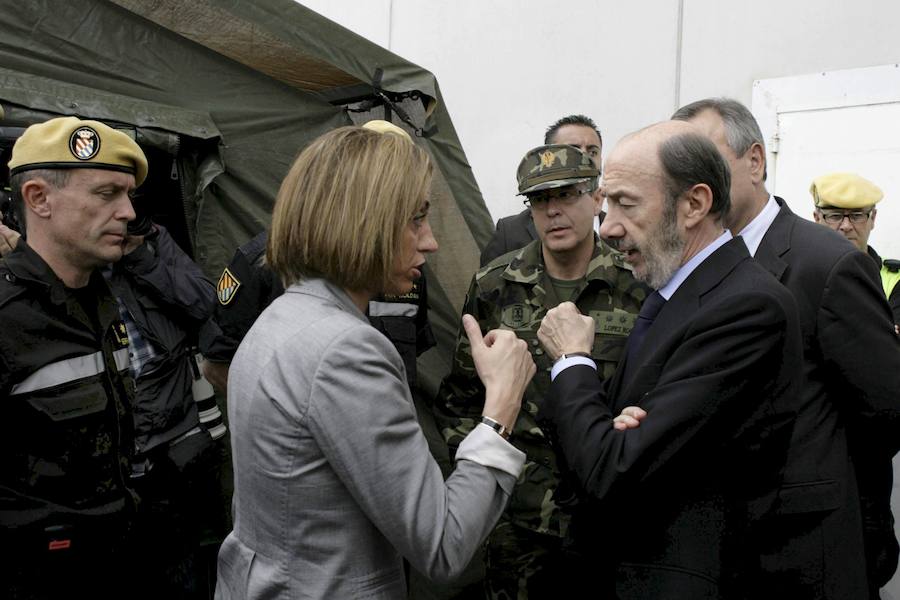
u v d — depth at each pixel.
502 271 2.29
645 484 1.27
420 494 1.09
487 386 1.28
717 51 3.70
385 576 1.15
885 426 1.69
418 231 1.24
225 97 2.67
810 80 3.42
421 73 3.21
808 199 3.44
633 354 1.48
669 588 1.25
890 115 3.22
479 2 4.47
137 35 2.45
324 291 1.18
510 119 4.39
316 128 2.90
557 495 1.48
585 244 2.19
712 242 1.41
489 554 2.21
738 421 1.28
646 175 1.37
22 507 1.58
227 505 2.49
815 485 1.68
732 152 1.85
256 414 1.11
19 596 1.57
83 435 1.66
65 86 2.22
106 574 1.72
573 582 1.65
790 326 1.31
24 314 1.60
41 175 1.64
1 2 2.17
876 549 1.89
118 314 1.83
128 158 1.74
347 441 1.06
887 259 3.18
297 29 2.78
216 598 1.25
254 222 2.73
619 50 4.00
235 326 2.01
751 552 1.36
